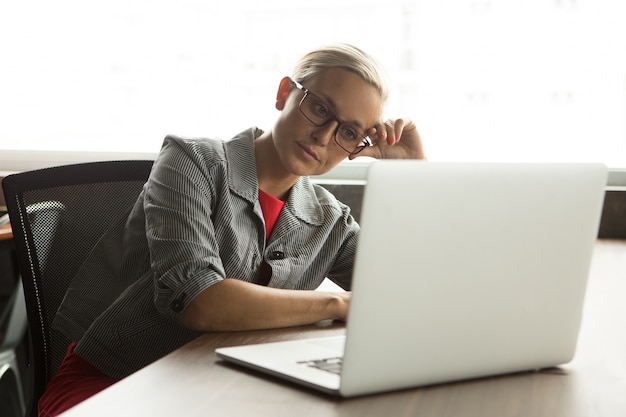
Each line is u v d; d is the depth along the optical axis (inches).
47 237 60.8
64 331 58.7
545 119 99.6
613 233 92.8
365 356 35.4
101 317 56.9
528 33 98.6
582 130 98.7
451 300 37.1
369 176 33.7
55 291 60.6
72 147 111.0
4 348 79.5
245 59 105.3
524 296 39.4
